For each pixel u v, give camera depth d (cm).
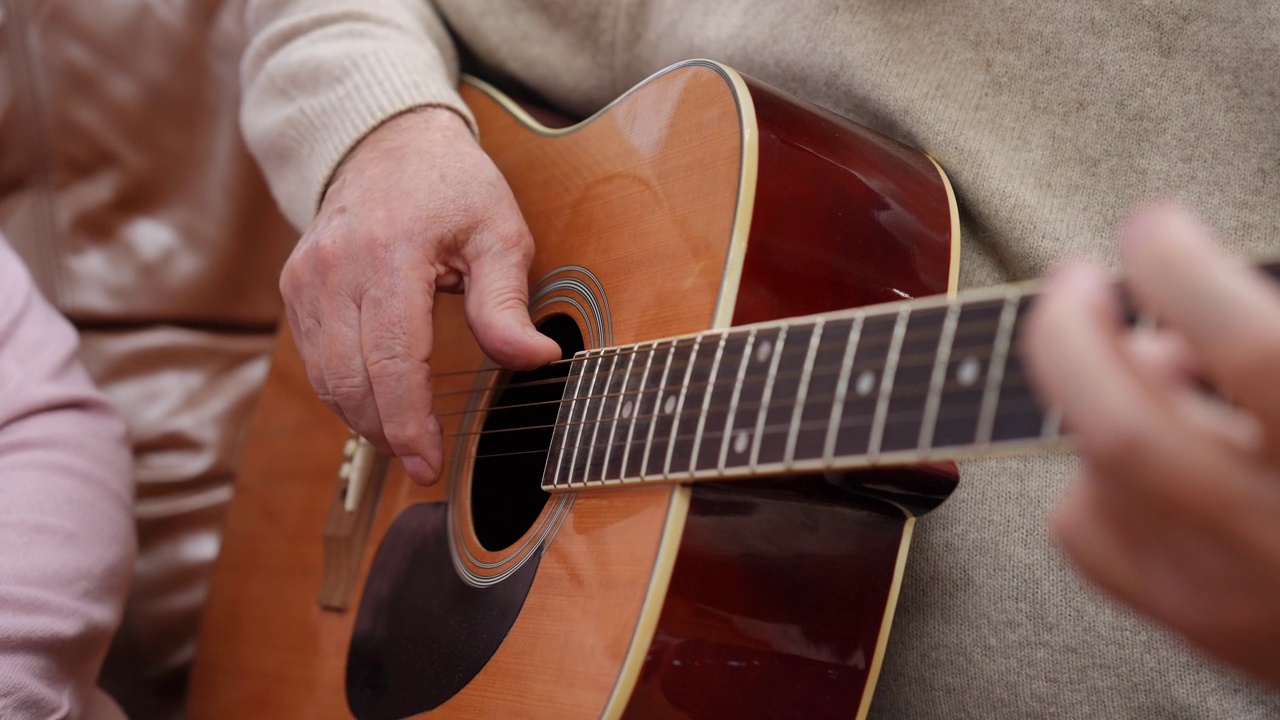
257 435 104
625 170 69
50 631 80
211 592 100
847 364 45
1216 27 62
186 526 121
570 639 57
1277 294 33
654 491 55
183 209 123
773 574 56
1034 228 66
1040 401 37
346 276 76
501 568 65
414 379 73
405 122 84
